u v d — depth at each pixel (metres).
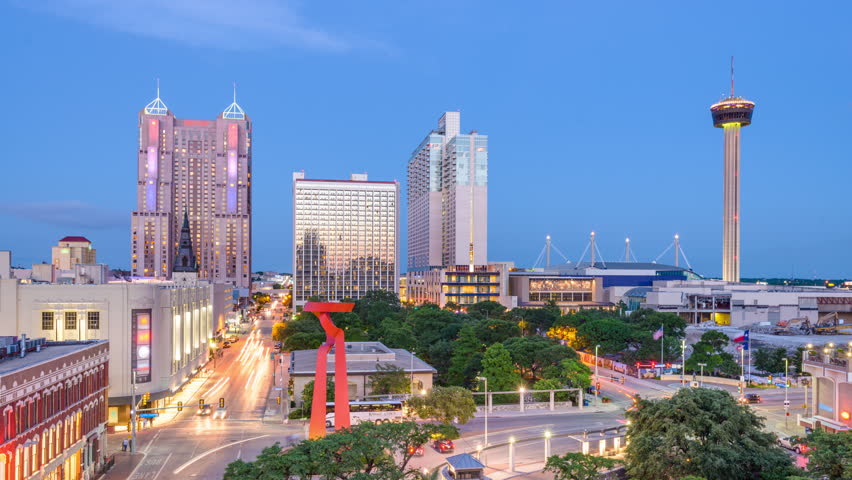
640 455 66.19
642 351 159.25
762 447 64.56
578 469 61.34
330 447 55.44
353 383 116.19
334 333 78.19
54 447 67.81
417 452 84.19
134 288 108.38
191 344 146.75
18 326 104.06
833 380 90.69
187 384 143.25
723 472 62.78
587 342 179.62
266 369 167.38
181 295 130.75
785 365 145.25
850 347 99.75
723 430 64.19
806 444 64.00
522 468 79.31
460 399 91.69
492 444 91.81
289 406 119.50
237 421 107.94
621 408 109.50
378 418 103.62
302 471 52.75
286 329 193.75
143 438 96.44
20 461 59.94
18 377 60.12
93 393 79.94
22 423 60.97
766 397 128.75
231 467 53.53
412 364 122.06
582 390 120.88
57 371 69.00
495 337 165.62
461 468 66.44
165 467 81.31
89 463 77.12
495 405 117.00
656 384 145.25
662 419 67.25
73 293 106.06
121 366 106.56
